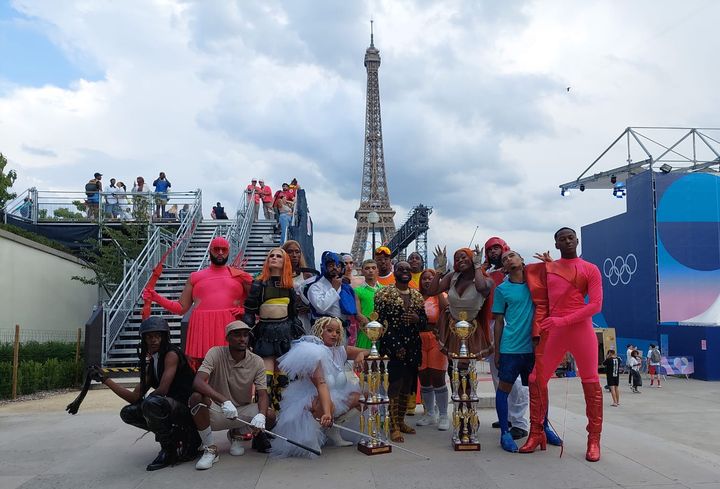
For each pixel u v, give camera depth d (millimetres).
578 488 4469
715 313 21516
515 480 4684
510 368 5734
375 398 5574
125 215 22172
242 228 19688
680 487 4488
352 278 7762
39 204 22188
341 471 4965
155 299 6445
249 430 5598
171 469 5117
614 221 24422
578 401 13234
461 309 6152
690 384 18438
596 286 5430
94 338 13836
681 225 21906
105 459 5559
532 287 5652
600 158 24969
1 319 15875
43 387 13281
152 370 5371
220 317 6234
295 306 6141
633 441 6234
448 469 5012
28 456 5711
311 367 5438
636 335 22781
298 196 22797
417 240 32156
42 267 18219
